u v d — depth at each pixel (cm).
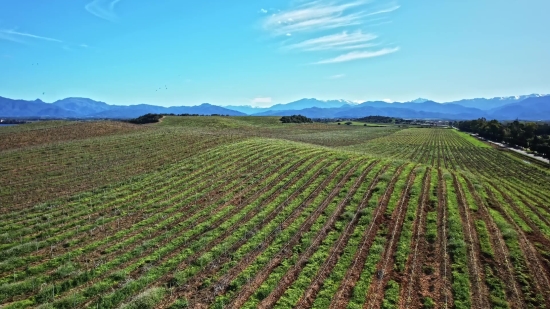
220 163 4709
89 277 2023
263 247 2392
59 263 2191
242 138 6706
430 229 2588
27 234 2636
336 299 1792
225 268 2112
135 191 3659
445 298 1778
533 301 1764
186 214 3002
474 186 3800
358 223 2736
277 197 3369
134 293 1884
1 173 4272
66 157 5078
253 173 4206
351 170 4297
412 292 1853
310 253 2308
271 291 1878
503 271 2044
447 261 2161
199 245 2400
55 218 2947
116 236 2566
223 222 2808
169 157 5094
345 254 2258
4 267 2125
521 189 4369
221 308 1736
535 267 2089
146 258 2236
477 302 1756
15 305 1748
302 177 3991
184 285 1961
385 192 3447
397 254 2238
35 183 3922
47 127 7950
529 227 2764
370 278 1984
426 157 7338
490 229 2638
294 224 2730
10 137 6606
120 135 7094
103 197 3434
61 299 1792
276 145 5938
